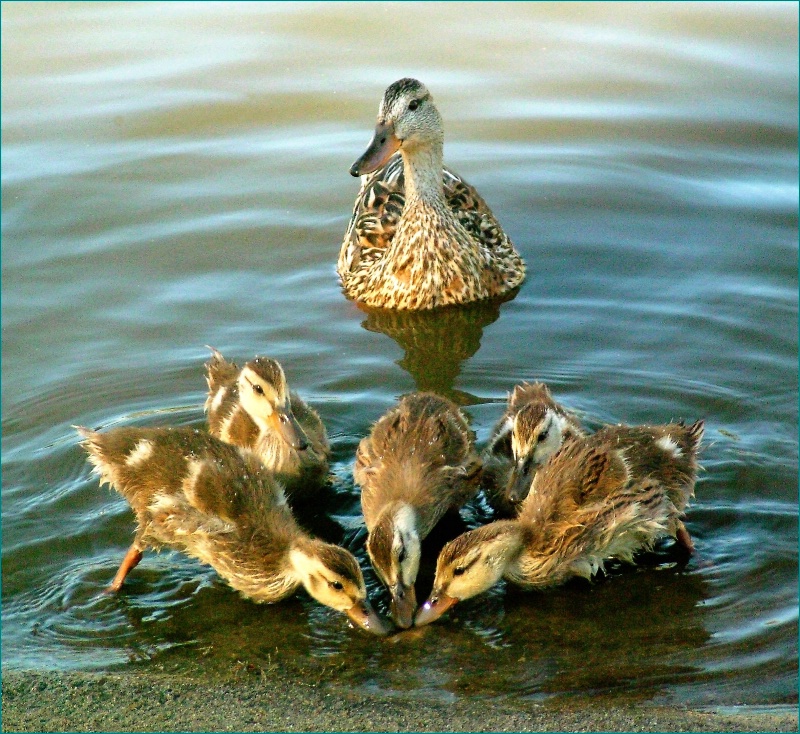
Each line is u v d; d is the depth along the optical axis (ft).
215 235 54.90
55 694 28.43
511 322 48.08
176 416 42.14
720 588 32.32
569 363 44.37
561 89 66.69
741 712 27.12
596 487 32.81
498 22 75.05
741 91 65.51
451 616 31.91
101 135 62.95
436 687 28.66
